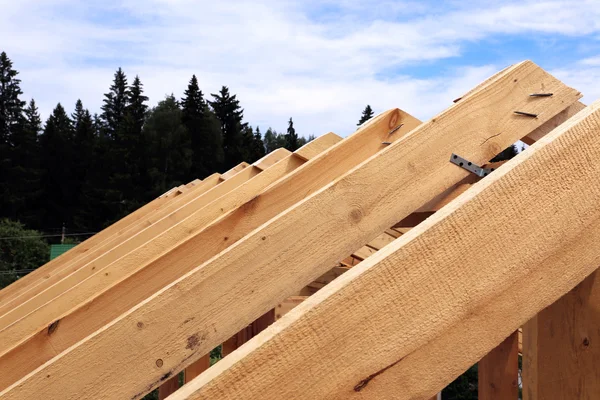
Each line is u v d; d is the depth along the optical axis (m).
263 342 0.82
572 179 0.98
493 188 0.93
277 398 0.82
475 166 2.02
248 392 0.81
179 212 3.99
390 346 0.87
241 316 1.79
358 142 2.56
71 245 32.31
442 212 0.93
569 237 0.97
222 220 2.43
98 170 56.69
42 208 56.50
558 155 0.97
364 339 0.86
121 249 3.77
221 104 74.94
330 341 0.85
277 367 0.82
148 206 6.49
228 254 1.80
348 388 0.85
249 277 1.81
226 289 1.79
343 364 0.85
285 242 1.84
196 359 1.75
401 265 0.88
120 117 90.38
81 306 2.21
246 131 75.69
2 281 28.55
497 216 0.93
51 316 2.79
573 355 1.15
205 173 65.25
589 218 0.98
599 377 1.12
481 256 0.92
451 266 0.90
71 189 59.31
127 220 6.35
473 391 15.58
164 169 60.00
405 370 0.87
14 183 55.69
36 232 33.56
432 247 0.90
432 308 0.89
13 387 1.63
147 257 3.03
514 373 1.57
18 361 2.11
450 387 15.63
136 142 59.53
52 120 64.44
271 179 3.38
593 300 1.12
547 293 0.96
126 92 89.12
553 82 2.11
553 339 1.18
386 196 1.94
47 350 2.14
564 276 0.97
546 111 2.09
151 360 1.72
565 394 1.16
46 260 30.84
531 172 0.96
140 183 57.53
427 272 0.89
